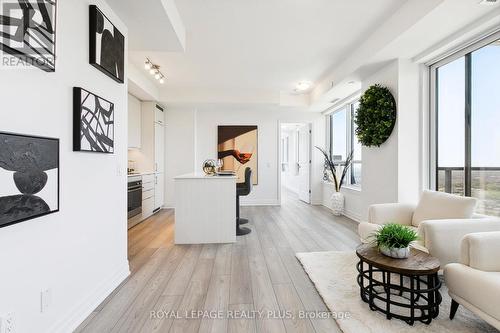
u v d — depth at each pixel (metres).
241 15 2.71
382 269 1.66
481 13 2.23
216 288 2.19
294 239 3.57
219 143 6.28
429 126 3.18
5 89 1.18
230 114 6.33
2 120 1.17
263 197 6.41
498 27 2.31
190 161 6.00
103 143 1.98
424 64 3.16
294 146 8.89
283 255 2.96
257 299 2.01
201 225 3.42
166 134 5.97
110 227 2.15
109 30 2.04
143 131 5.27
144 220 4.75
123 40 2.33
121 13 2.21
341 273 2.44
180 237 3.40
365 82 3.92
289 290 2.15
